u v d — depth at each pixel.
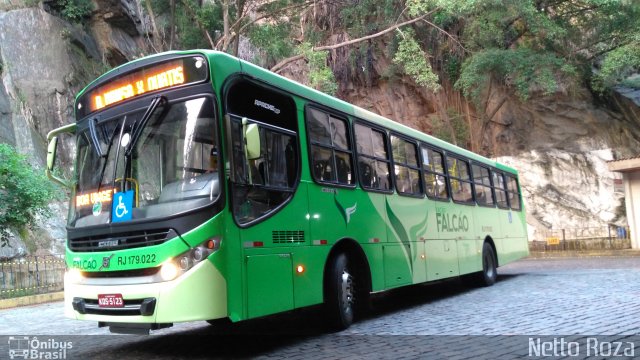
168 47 24.52
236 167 5.65
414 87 31.70
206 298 5.24
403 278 8.76
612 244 25.03
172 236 5.38
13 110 20.92
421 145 10.19
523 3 22.06
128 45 26.11
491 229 13.08
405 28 24.08
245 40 25.30
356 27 25.88
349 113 8.09
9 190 14.32
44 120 21.75
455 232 11.02
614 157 29.19
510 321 7.27
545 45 26.72
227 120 5.65
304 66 27.48
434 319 7.86
